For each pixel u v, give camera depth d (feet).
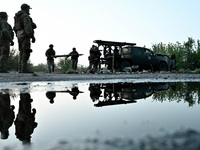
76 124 3.25
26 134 2.79
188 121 3.17
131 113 4.21
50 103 6.16
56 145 2.03
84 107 5.37
